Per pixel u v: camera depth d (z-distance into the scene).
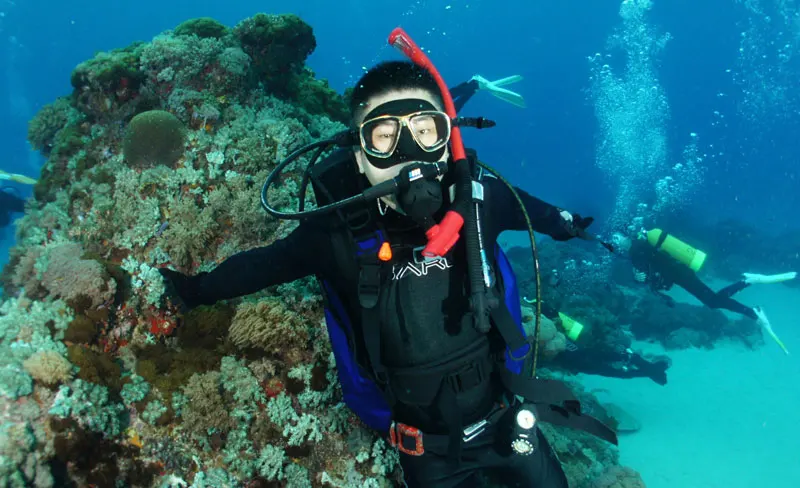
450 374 2.01
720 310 9.09
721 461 5.56
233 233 3.43
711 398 6.73
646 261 7.57
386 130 1.80
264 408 2.79
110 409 2.48
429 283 1.94
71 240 3.38
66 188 3.80
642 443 5.89
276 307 2.88
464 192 1.79
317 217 2.01
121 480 2.45
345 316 2.12
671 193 19.73
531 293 8.24
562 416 2.32
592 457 5.01
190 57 3.96
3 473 2.03
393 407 2.20
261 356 2.88
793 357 7.71
